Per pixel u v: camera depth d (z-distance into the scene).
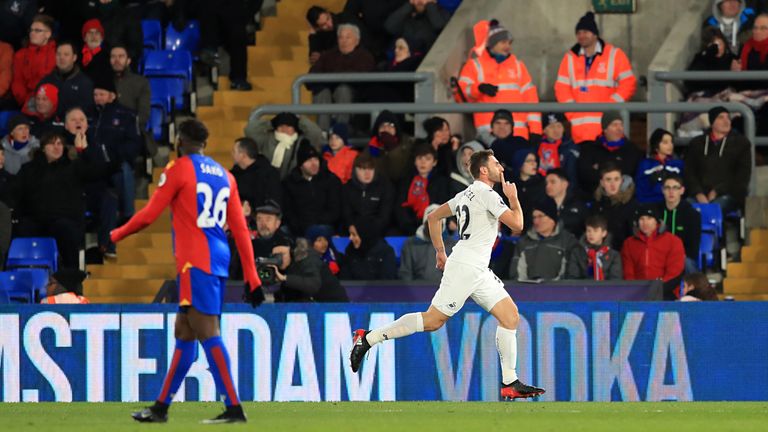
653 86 58.53
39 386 42.53
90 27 59.84
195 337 30.09
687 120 58.94
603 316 41.88
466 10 63.09
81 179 53.31
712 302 41.69
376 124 54.56
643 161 53.34
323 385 42.16
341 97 59.44
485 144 55.44
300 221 53.16
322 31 62.62
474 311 42.03
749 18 61.06
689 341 41.72
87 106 57.88
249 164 52.75
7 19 64.50
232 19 62.62
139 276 54.62
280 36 66.81
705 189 53.84
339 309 42.16
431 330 37.44
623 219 50.81
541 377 41.94
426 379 42.09
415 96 58.72
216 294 29.48
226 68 65.19
